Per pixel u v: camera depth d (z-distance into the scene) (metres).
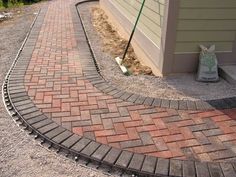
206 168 3.37
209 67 5.41
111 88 5.18
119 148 3.68
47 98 4.83
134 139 3.85
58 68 6.00
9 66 6.20
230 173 3.30
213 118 4.32
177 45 5.49
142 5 6.12
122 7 8.59
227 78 5.49
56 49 7.13
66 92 5.03
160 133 3.98
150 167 3.37
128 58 6.86
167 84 5.35
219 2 5.32
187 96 4.93
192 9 5.27
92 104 4.66
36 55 6.70
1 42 7.85
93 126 4.11
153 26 5.97
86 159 3.55
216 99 4.82
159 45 5.69
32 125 4.12
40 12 11.36
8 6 14.18
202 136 3.93
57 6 12.79
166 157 3.53
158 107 4.58
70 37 8.14
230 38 5.65
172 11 5.18
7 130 4.09
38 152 3.68
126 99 4.80
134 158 3.51
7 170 3.40
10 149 3.73
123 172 3.37
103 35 8.74
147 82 5.44
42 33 8.45
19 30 9.02
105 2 11.45
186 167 3.38
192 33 5.45
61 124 4.15
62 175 3.33
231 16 5.48
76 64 6.23
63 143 3.76
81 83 5.36
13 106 4.60
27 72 5.78
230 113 4.45
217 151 3.65
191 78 5.59
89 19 10.74
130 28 7.77
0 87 5.28
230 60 5.81
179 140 3.84
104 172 3.38
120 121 4.23
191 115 4.38
